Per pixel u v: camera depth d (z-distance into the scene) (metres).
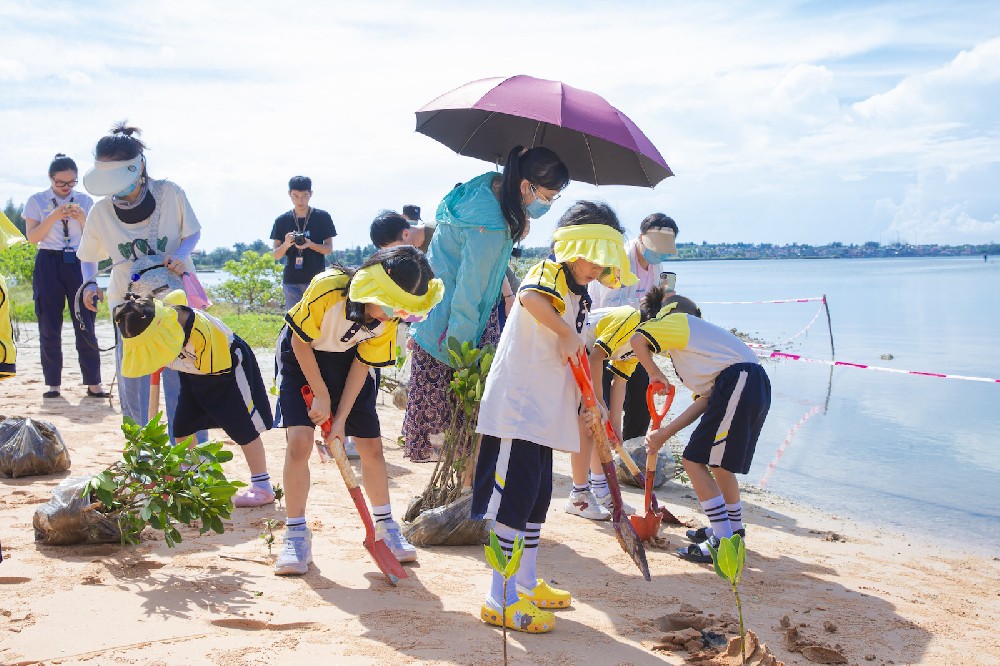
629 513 5.76
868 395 10.92
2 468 5.50
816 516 5.99
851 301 30.36
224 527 4.76
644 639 3.61
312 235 9.30
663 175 5.44
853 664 3.52
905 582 4.65
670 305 5.10
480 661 3.24
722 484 5.02
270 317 19.34
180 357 4.89
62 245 8.52
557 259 3.89
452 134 5.83
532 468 3.82
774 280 53.28
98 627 3.32
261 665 3.08
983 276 57.34
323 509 5.20
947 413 9.76
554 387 3.86
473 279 5.01
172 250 5.84
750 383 4.76
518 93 5.04
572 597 4.09
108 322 16.91
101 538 4.26
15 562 4.00
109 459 6.09
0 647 3.10
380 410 8.95
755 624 3.87
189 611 3.53
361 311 3.99
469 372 4.80
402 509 5.32
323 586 3.92
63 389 9.27
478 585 4.10
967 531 5.70
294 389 4.27
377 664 3.14
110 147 5.46
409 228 6.13
